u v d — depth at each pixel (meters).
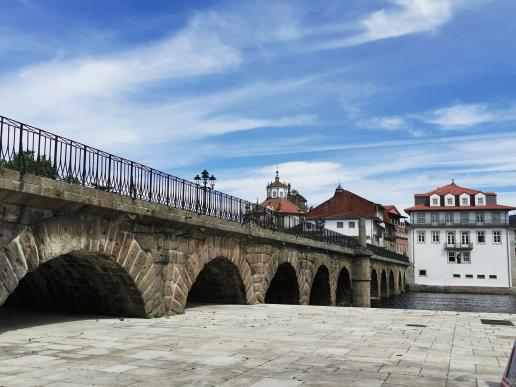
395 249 107.81
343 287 51.09
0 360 9.96
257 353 11.00
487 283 86.62
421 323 17.62
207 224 20.70
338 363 10.02
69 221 13.97
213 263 24.59
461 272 88.19
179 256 19.56
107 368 9.29
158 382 8.29
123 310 18.03
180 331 14.45
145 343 12.18
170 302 19.02
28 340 12.50
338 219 88.62
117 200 15.33
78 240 14.31
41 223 13.05
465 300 70.81
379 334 14.46
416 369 9.55
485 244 87.62
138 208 16.28
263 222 28.27
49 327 14.98
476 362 10.32
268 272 27.80
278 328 15.58
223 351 11.19
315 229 39.78
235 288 25.94
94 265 16.50
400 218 119.19
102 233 15.32
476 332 15.22
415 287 89.56
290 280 33.34
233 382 8.35
